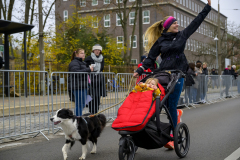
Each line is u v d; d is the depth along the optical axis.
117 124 3.64
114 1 24.56
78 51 7.07
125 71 19.39
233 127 6.73
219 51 23.48
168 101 4.71
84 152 4.44
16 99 6.16
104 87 7.86
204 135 5.89
